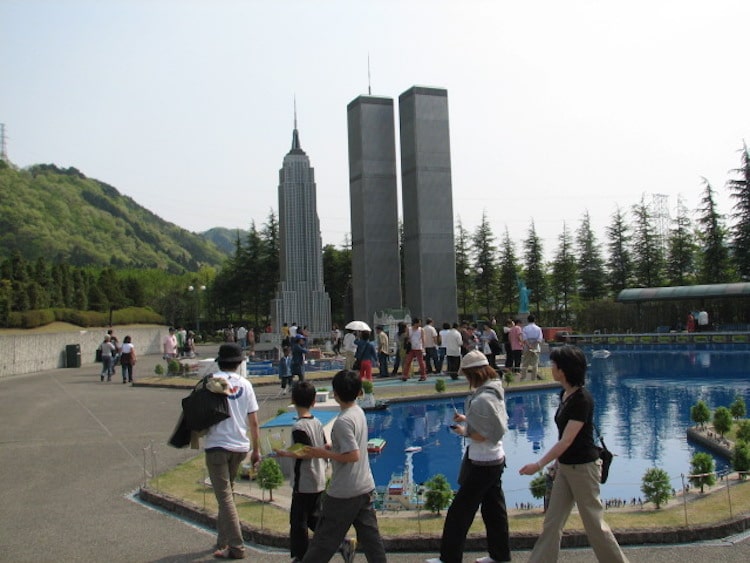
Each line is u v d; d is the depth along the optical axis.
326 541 5.37
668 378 23.30
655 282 54.53
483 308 64.12
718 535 6.68
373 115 33.62
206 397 6.54
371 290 32.84
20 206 141.75
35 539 7.07
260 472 8.30
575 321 53.56
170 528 7.44
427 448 12.78
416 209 32.31
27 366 30.78
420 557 6.45
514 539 6.58
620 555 5.36
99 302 53.97
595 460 5.46
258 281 65.88
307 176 42.22
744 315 40.59
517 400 18.53
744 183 46.97
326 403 13.27
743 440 9.86
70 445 12.39
